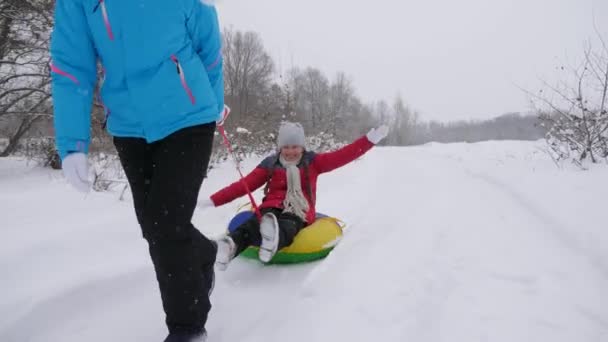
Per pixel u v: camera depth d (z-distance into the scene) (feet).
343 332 6.70
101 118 22.74
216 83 7.10
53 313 7.20
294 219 10.13
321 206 14.88
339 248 9.88
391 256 9.61
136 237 10.29
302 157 11.25
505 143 51.08
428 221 12.61
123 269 8.43
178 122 6.17
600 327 6.87
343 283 8.27
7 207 11.67
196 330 6.15
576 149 21.44
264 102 43.98
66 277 7.85
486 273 8.83
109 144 23.91
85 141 6.02
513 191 16.76
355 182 19.93
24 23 20.80
